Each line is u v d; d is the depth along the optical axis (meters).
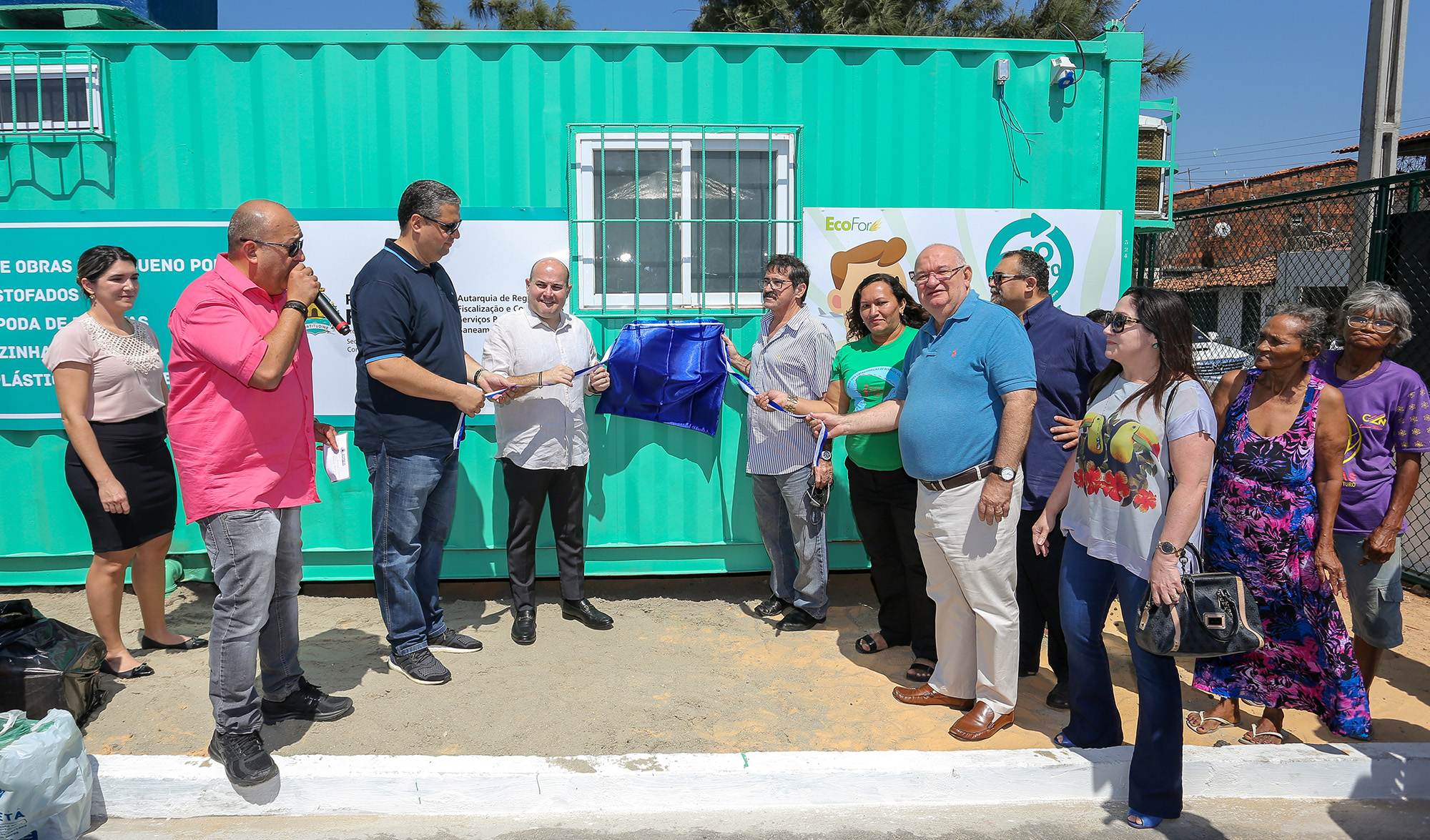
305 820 2.72
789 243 4.62
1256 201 5.92
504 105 4.41
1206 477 2.58
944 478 3.17
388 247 3.45
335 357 4.44
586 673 3.76
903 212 4.56
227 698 2.75
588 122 4.44
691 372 4.42
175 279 4.39
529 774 2.76
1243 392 3.17
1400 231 6.71
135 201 4.38
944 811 2.81
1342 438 3.05
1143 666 2.71
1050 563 3.53
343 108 4.36
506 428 4.04
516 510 4.06
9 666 3.07
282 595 3.13
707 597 4.84
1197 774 2.90
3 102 4.28
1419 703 3.61
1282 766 2.90
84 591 4.66
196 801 2.72
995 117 4.63
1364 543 3.25
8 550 4.52
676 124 4.46
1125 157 4.69
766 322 4.25
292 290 2.85
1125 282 4.73
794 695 3.59
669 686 3.64
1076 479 2.94
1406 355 9.09
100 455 3.37
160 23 4.69
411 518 3.54
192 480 2.75
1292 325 2.92
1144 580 2.68
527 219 4.44
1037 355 3.54
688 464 4.63
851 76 4.53
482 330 4.48
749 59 4.47
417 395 3.38
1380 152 9.02
